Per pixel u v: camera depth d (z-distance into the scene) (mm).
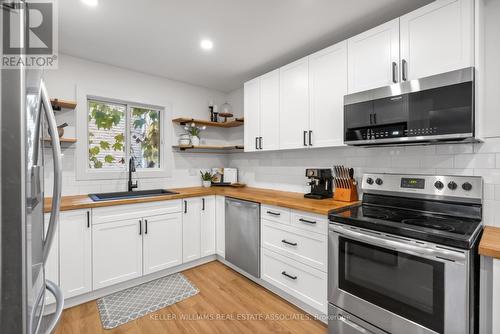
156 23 2047
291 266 2131
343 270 1698
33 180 630
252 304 2184
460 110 1427
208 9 1869
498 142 1587
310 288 1975
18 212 559
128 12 1890
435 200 1764
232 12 1908
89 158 2873
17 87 557
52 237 765
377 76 1866
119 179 2963
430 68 1604
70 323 1909
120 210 2348
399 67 1743
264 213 2396
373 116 1806
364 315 1586
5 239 546
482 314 1241
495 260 1189
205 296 2305
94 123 2906
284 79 2615
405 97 1646
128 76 3025
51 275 2004
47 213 1992
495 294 1188
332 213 1787
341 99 2113
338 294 1728
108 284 2277
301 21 2033
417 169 1956
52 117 766
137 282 2506
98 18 1965
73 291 2098
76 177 2678
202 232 2945
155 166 3344
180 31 2176
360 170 2324
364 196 2131
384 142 1768
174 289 2424
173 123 3393
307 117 2387
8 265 549
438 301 1281
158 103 3258
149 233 2529
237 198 2701
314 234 1944
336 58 2143
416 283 1366
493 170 1608
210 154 3758
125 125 3107
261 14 1934
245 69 3045
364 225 1579
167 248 2656
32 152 616
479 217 1583
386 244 1460
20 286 561
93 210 2199
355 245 1634
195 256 2881
